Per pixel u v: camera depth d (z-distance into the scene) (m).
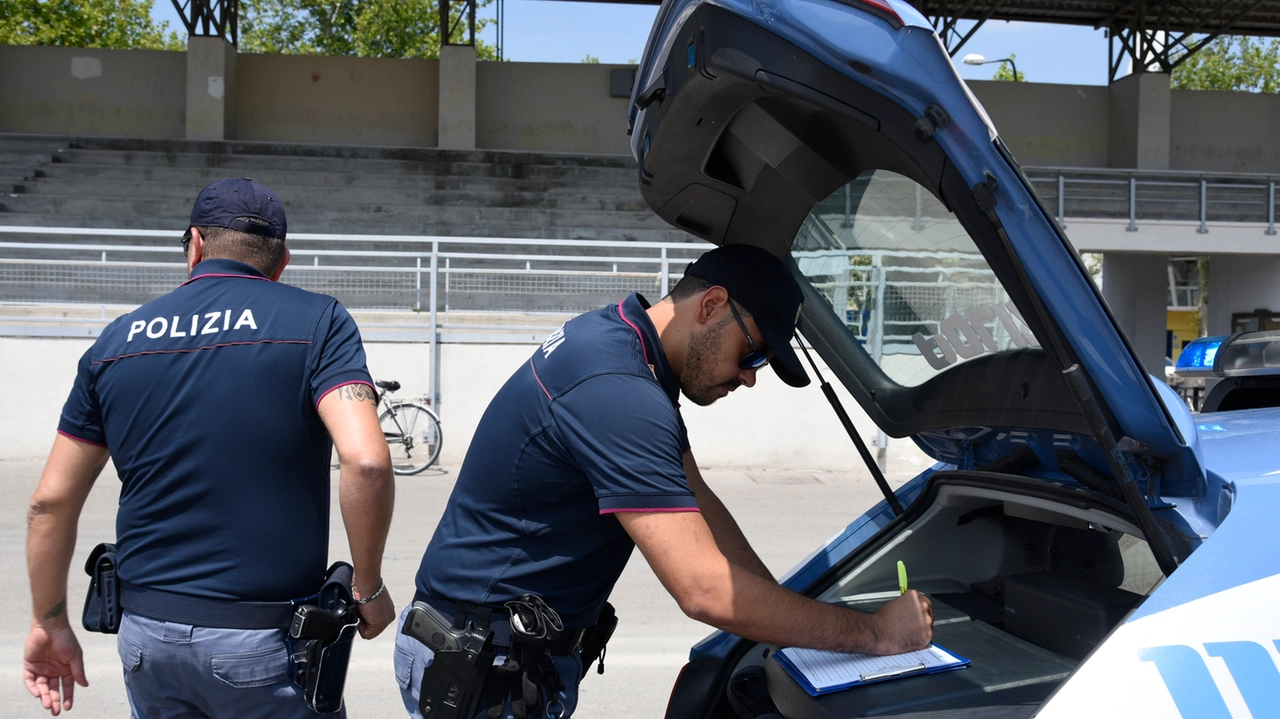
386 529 1.89
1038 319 1.34
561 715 1.69
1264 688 1.26
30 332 8.71
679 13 1.49
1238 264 21.19
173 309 1.90
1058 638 1.80
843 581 2.20
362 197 17.38
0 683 3.55
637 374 1.59
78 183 16.67
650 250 15.70
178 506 1.81
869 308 2.05
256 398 1.83
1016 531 2.24
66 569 1.96
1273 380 2.48
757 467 9.34
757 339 1.65
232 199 2.00
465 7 19.62
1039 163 20.88
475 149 18.94
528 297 9.48
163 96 18.98
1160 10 20.73
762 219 1.96
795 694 1.70
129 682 1.89
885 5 1.25
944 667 1.71
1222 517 1.47
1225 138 20.97
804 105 1.54
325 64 19.44
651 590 4.98
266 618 1.81
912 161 1.32
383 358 9.24
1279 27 21.91
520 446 1.64
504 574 1.67
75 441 1.92
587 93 19.83
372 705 3.49
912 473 9.11
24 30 29.70
